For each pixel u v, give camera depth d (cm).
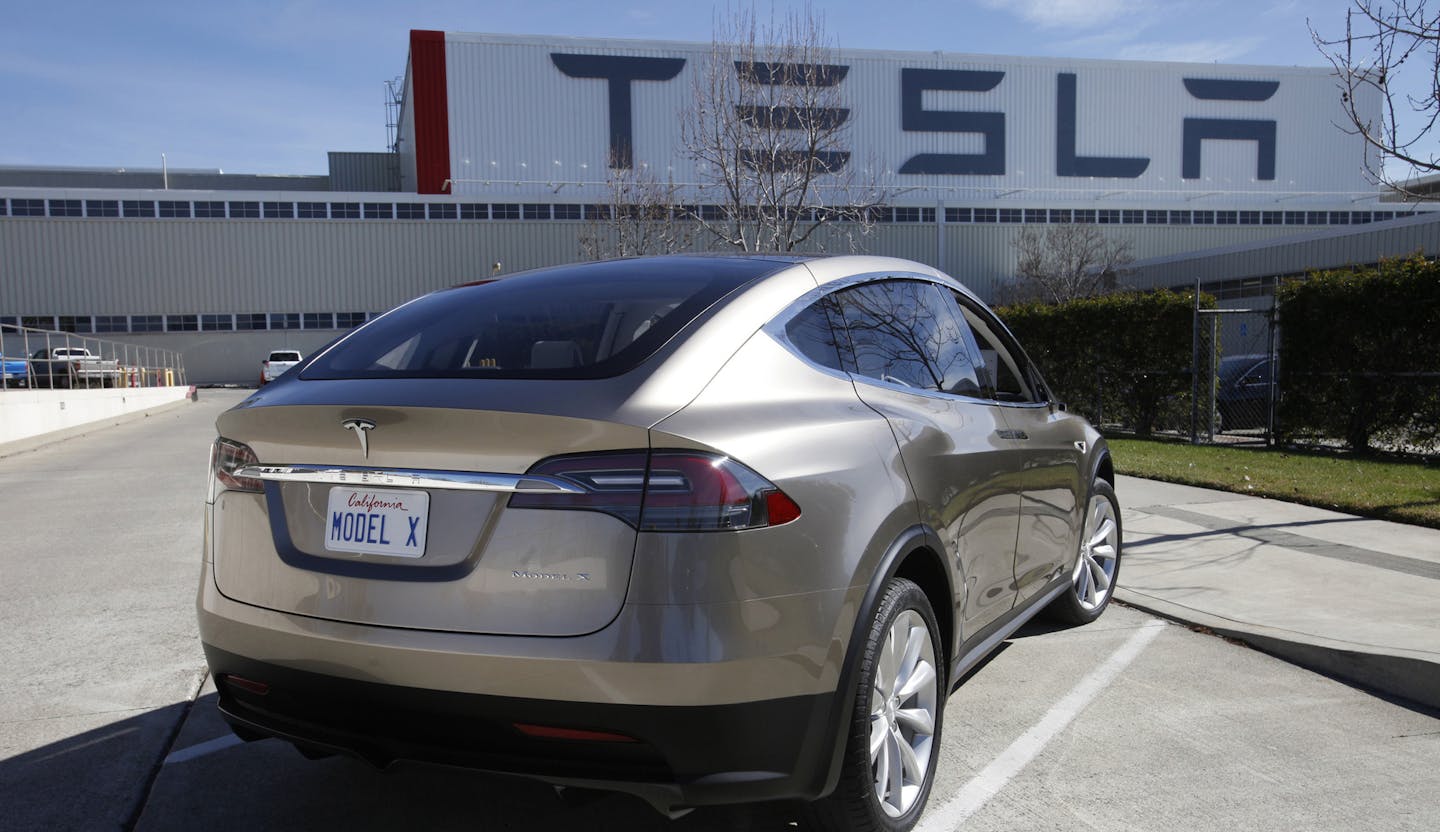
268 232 5028
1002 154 6122
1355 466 1007
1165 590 512
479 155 5491
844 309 287
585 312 262
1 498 958
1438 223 2964
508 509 206
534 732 204
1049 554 386
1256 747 324
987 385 357
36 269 4825
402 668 210
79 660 425
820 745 221
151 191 4938
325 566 224
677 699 198
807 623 215
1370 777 301
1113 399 1552
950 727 342
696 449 206
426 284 5162
